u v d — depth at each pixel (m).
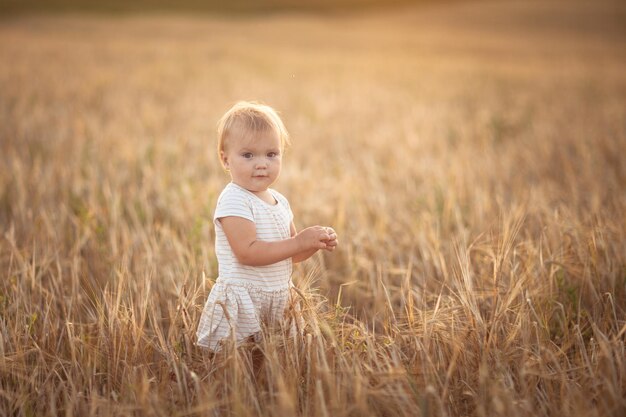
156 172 7.00
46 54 24.05
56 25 40.91
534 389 2.97
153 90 15.77
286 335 3.17
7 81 15.60
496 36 46.75
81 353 3.22
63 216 5.25
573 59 32.59
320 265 4.50
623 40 44.97
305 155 8.85
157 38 36.03
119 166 7.43
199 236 4.87
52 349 3.33
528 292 3.70
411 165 7.89
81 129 9.59
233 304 3.09
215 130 10.66
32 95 13.38
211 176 7.14
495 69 25.83
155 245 4.57
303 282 3.67
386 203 6.11
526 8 62.41
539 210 5.33
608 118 12.55
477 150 9.07
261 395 2.85
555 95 17.44
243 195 3.08
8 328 3.39
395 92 17.34
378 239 5.11
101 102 13.29
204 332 3.19
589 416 2.64
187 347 3.24
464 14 60.69
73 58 23.27
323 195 6.37
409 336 3.27
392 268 4.60
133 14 55.16
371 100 15.44
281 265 3.21
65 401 2.91
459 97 16.62
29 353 3.29
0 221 5.55
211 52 28.95
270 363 2.84
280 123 3.17
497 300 3.56
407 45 38.72
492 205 5.82
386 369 2.97
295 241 3.00
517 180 6.86
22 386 2.99
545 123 11.80
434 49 36.78
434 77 22.12
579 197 6.01
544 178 7.21
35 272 4.21
